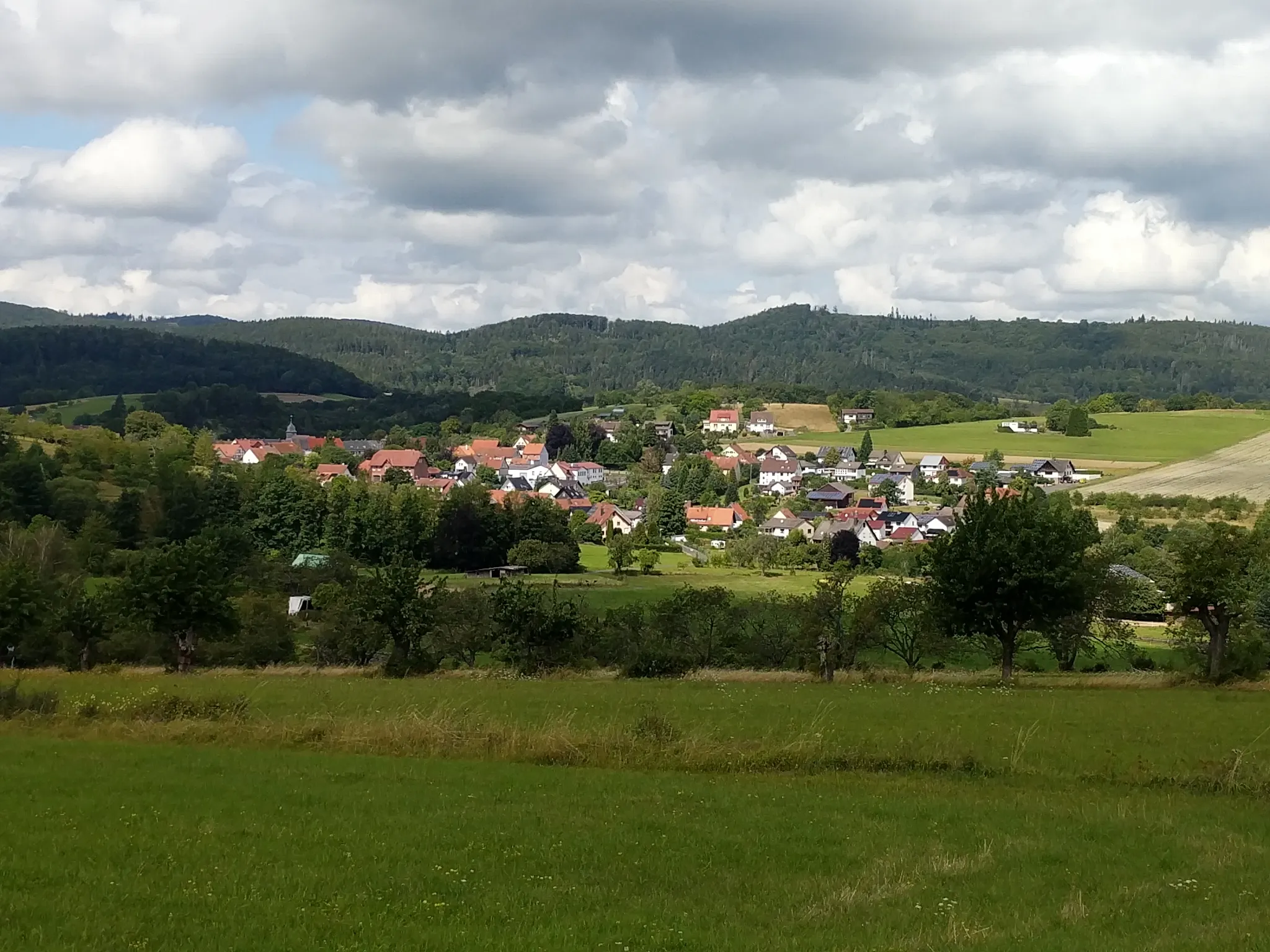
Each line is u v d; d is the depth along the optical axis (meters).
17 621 61.84
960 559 50.94
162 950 11.78
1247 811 20.95
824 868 16.45
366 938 12.33
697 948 12.45
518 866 15.95
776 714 34.22
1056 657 63.59
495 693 40.72
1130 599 64.81
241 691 40.25
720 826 18.88
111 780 21.62
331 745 26.61
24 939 12.05
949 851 17.47
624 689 43.41
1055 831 18.95
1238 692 44.62
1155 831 19.05
